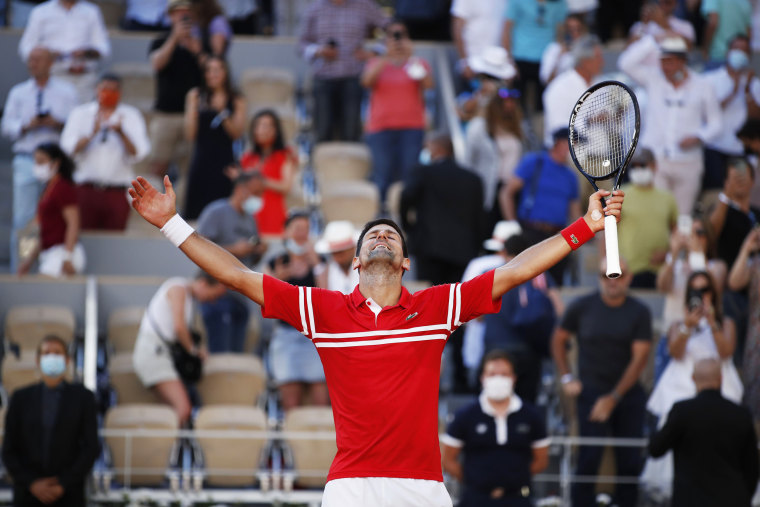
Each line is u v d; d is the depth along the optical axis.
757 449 23.52
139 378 28.97
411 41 46.09
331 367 14.20
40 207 32.75
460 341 31.34
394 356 14.02
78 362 31.20
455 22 42.62
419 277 32.38
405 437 13.91
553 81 38.50
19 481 24.47
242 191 31.39
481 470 24.66
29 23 41.22
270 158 35.62
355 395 14.02
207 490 27.27
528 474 24.77
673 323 27.38
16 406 24.70
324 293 14.41
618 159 14.52
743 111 39.84
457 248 31.58
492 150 35.84
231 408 28.03
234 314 30.31
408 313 14.15
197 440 27.31
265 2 49.72
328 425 27.48
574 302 28.11
